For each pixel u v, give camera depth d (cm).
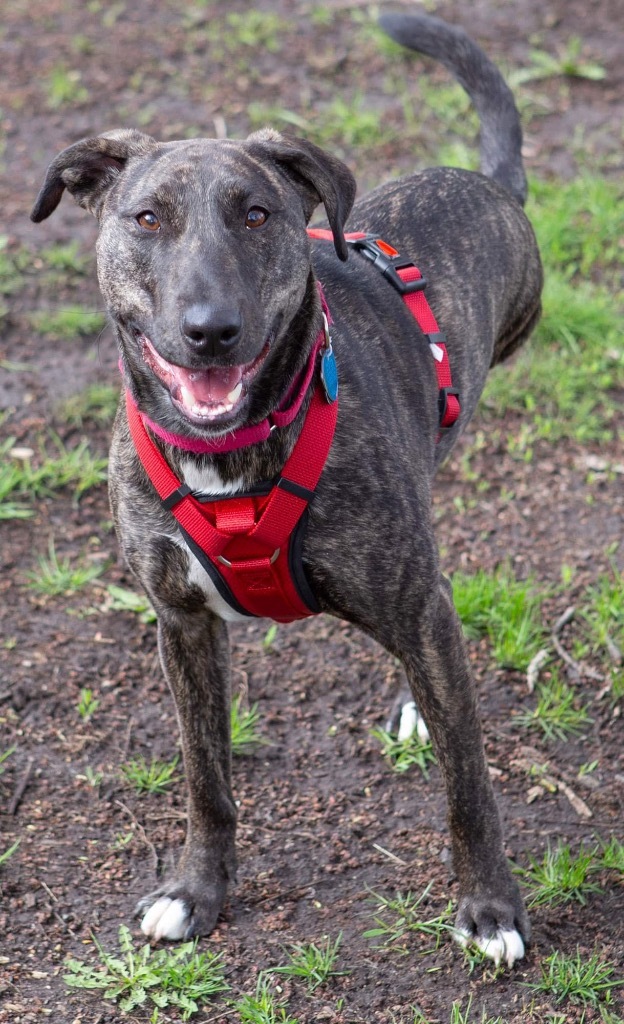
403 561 295
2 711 397
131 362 284
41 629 432
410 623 301
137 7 852
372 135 700
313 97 744
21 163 695
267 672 416
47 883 337
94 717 397
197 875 331
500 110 462
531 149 695
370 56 784
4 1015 295
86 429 525
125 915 329
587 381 546
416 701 312
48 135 715
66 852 348
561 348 565
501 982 306
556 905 327
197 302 254
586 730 391
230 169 273
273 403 276
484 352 379
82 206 312
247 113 726
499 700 402
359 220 367
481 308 375
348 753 385
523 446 514
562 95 744
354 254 341
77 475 498
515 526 475
